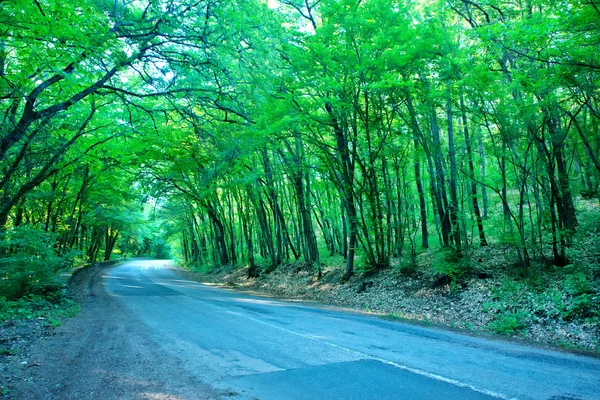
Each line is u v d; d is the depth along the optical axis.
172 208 38.59
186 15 11.26
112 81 13.79
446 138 19.62
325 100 14.19
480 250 15.57
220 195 35.47
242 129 16.95
